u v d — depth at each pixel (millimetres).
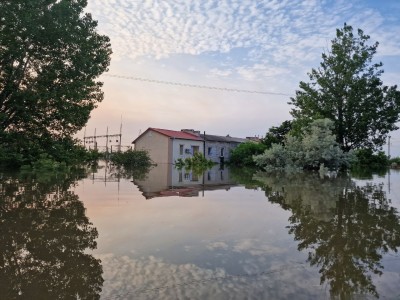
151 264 4723
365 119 27812
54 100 19281
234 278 4215
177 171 28062
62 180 16375
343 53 28984
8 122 19359
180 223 7332
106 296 3689
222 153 51531
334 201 10727
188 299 3602
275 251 5367
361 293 3826
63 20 18844
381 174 26672
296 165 27172
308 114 30078
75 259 4938
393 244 5832
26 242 5781
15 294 3789
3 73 18625
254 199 11156
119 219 7688
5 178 15852
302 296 3711
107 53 21812
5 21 17234
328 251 5398
